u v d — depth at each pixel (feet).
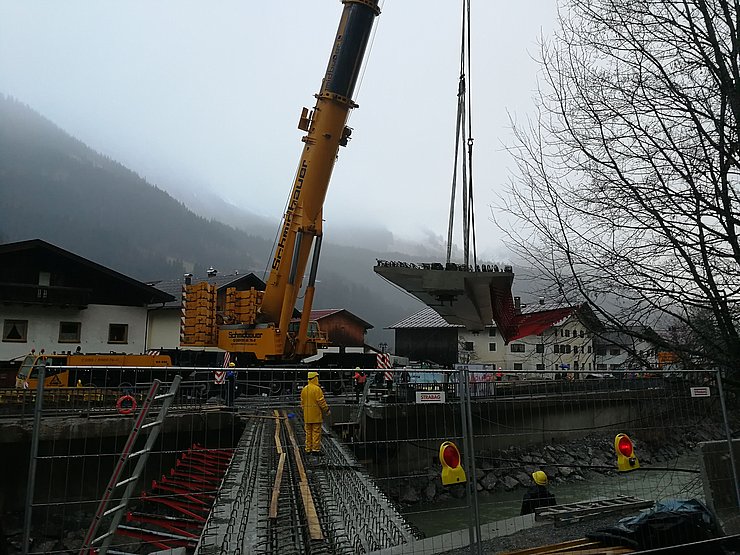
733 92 24.59
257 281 145.48
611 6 26.16
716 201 24.54
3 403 49.60
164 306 123.75
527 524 22.45
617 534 19.01
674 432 23.31
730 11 25.08
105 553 13.33
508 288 35.06
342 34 68.08
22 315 105.50
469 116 31.22
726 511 19.95
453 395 21.02
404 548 19.11
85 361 74.13
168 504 29.91
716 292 24.54
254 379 38.88
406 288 35.29
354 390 38.04
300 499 25.75
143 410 14.39
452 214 31.71
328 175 70.23
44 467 42.34
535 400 24.99
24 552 15.03
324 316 176.55
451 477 16.75
